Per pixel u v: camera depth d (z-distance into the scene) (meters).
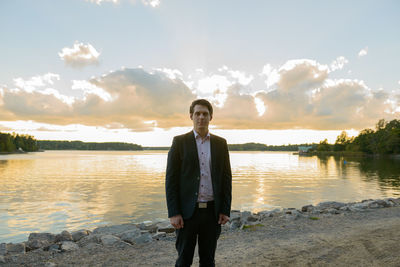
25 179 27.75
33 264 3.83
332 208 7.97
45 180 26.78
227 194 2.45
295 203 14.34
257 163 67.25
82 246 4.76
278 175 33.44
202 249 2.41
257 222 6.30
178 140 2.46
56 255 4.23
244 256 3.99
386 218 6.52
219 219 2.39
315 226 5.84
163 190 19.70
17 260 4.02
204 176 2.38
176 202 2.32
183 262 2.34
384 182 25.36
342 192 18.61
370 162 71.00
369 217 6.70
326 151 172.25
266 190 19.62
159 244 4.77
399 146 112.31
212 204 2.38
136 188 20.86
